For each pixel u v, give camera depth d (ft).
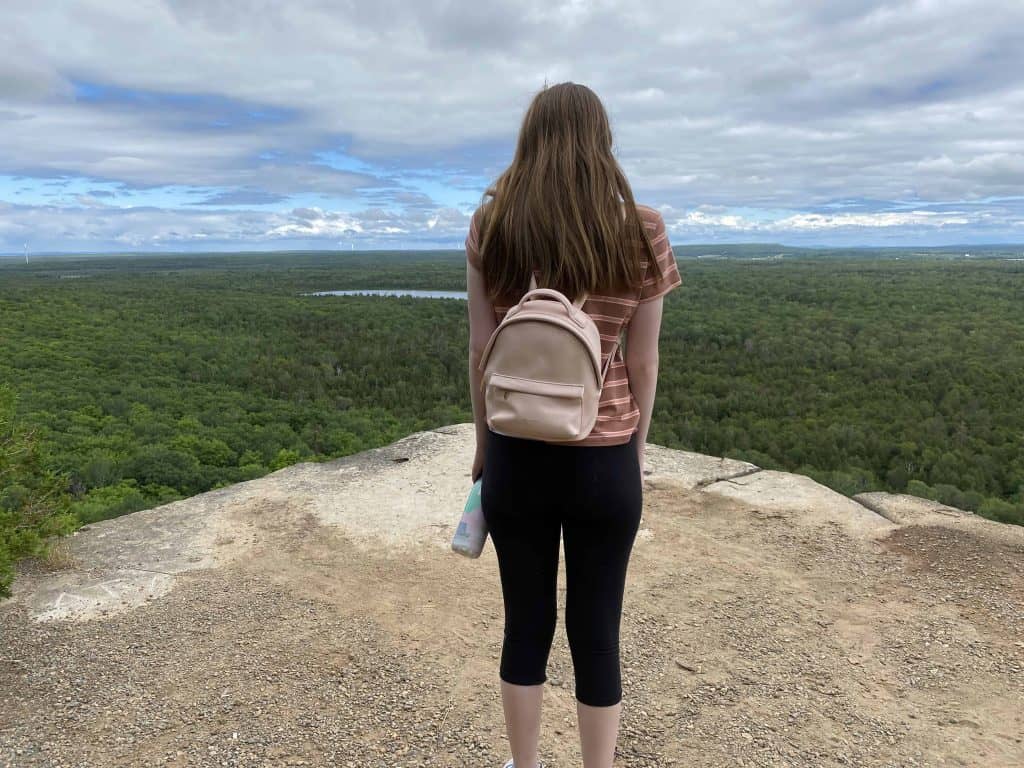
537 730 4.15
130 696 6.00
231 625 7.36
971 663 6.44
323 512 10.73
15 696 6.02
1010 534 9.31
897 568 8.48
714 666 6.45
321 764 5.08
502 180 3.76
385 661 6.59
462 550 4.27
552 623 4.06
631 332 3.78
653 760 5.14
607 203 3.44
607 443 3.64
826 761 5.13
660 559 8.88
